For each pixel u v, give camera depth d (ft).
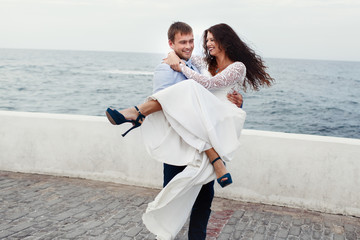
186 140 7.55
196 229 8.75
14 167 17.85
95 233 11.57
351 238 11.73
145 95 178.70
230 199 14.96
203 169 7.59
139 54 609.01
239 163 14.65
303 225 12.62
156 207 7.57
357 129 115.24
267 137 14.26
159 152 7.87
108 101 162.81
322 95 191.31
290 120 125.59
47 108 148.87
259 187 14.51
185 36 8.45
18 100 167.02
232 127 7.88
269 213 13.60
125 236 11.41
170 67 8.32
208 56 9.35
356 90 225.15
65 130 16.97
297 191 14.08
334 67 511.40
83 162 16.88
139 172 16.12
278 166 14.21
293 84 244.83
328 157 13.64
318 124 121.29
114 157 16.42
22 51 644.69
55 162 17.29
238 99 8.46
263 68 8.96
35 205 13.76
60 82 225.35
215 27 8.75
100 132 16.51
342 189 13.57
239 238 11.52
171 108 7.52
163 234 7.93
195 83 7.67
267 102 157.38
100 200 14.44
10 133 17.74
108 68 341.82
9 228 11.74
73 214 13.03
